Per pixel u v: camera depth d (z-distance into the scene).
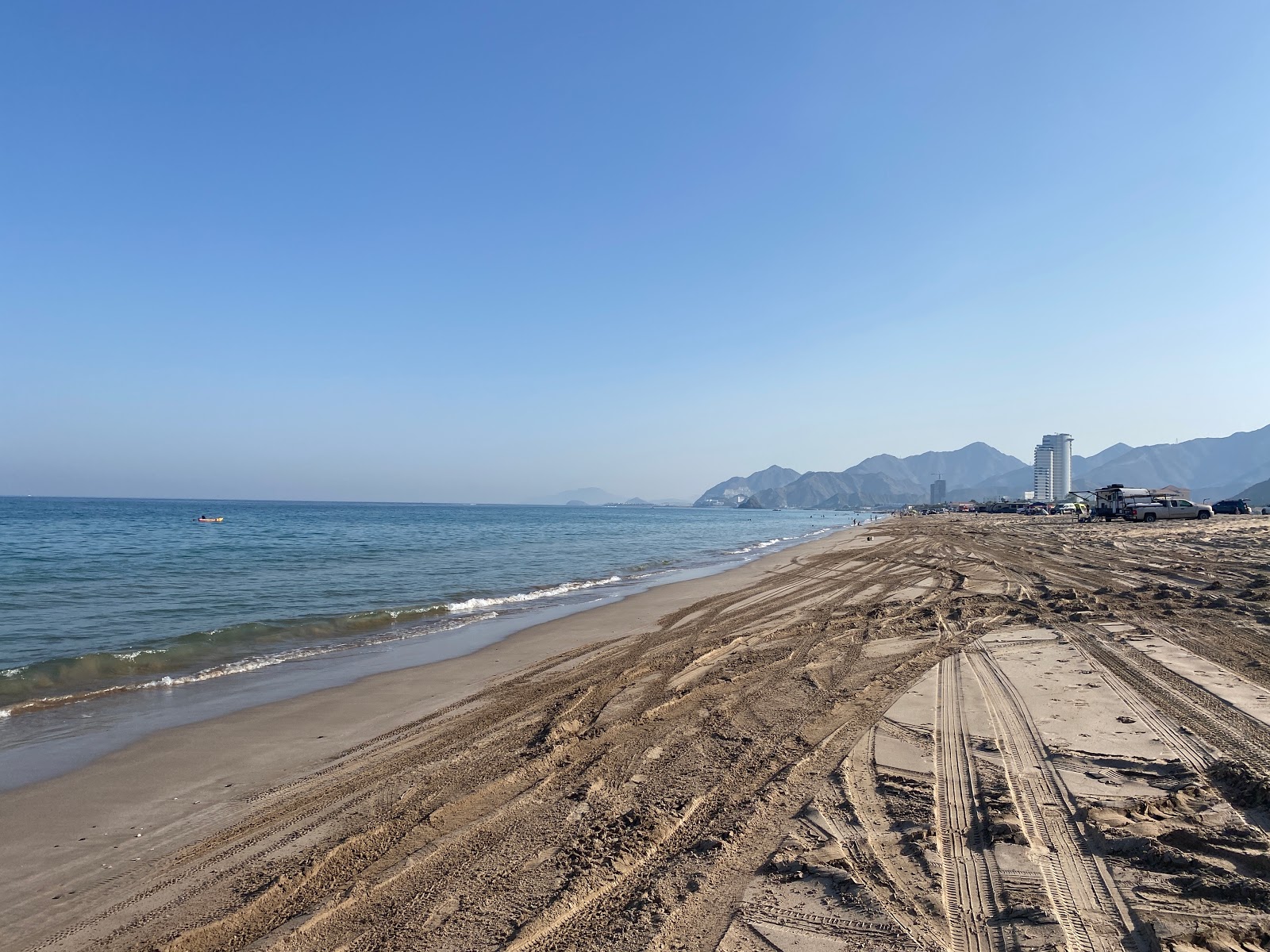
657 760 6.89
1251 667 9.34
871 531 58.97
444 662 12.13
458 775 6.70
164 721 8.72
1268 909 3.94
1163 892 4.16
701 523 115.38
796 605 17.19
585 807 5.82
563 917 4.21
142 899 4.63
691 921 4.09
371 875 4.83
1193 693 8.17
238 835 5.55
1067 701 8.02
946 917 4.00
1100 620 12.97
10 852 5.33
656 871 4.72
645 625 15.27
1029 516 87.94
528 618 16.81
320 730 8.34
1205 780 5.73
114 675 11.09
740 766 6.62
